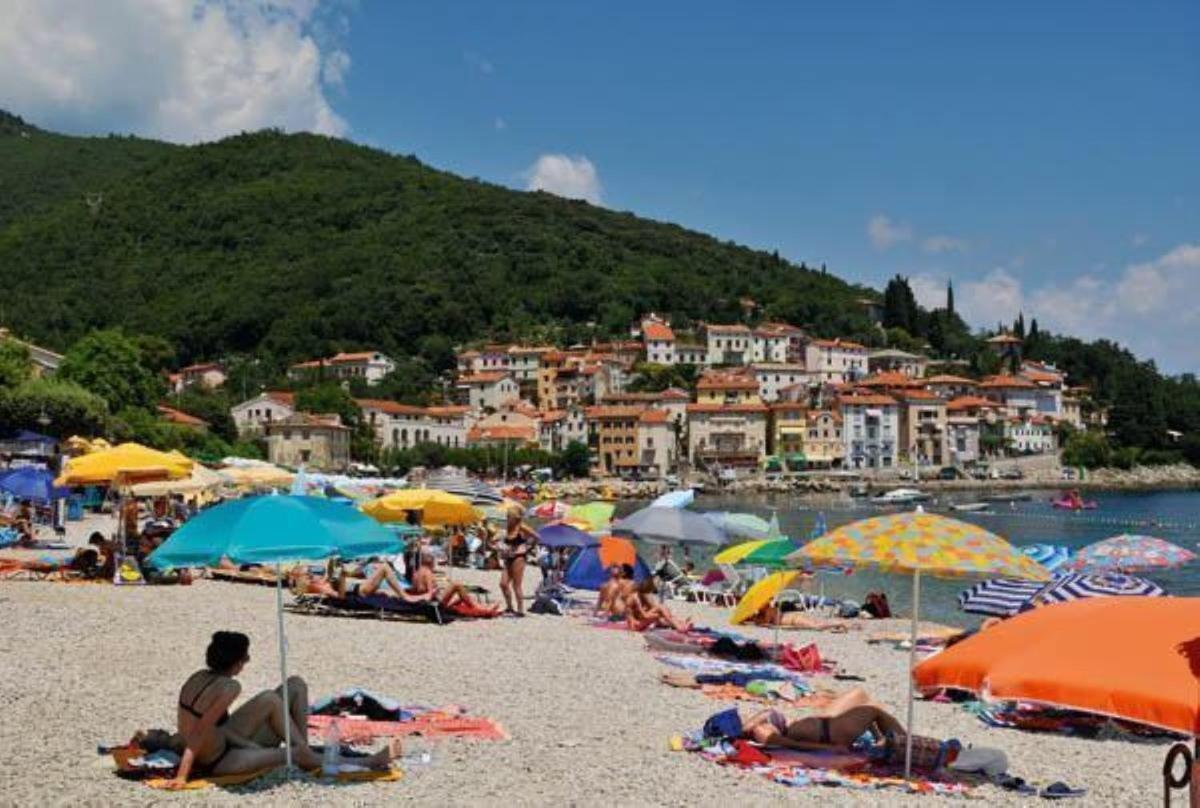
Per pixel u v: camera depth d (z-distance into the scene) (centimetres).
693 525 3219
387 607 2808
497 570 4991
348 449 18525
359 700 1625
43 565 3275
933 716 2042
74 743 1370
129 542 3281
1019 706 2080
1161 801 1439
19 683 1697
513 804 1216
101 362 11731
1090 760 1717
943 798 1347
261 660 2084
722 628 3316
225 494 6038
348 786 1247
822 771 1420
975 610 3038
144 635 2244
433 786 1266
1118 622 904
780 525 11612
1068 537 9844
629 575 3553
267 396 19125
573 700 1873
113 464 2939
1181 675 824
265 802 1173
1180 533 10250
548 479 19625
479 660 2231
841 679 2391
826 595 4856
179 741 1316
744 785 1348
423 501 3397
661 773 1384
